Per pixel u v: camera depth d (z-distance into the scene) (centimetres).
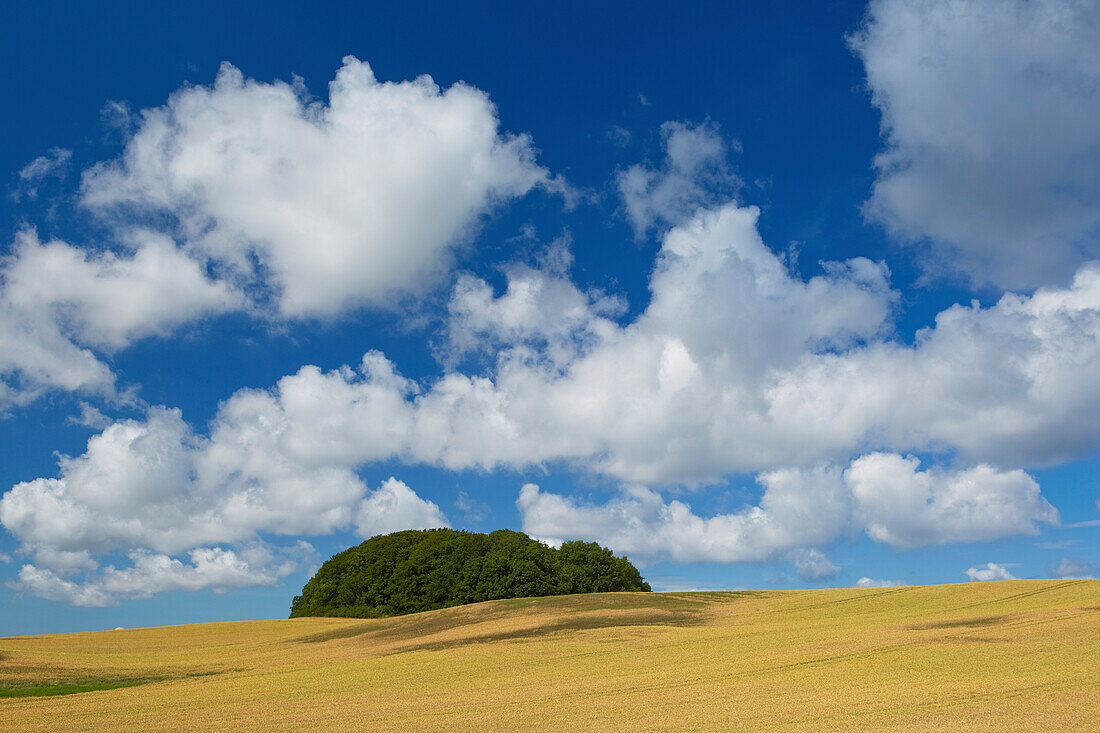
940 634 4228
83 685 4047
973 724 2155
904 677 3014
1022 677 2831
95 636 7519
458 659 4453
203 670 4641
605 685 3266
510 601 7844
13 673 4528
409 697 3222
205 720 2844
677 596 7988
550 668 3900
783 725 2294
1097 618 4334
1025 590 6456
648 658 4100
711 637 4941
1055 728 2056
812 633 4772
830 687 2908
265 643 6619
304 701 3234
